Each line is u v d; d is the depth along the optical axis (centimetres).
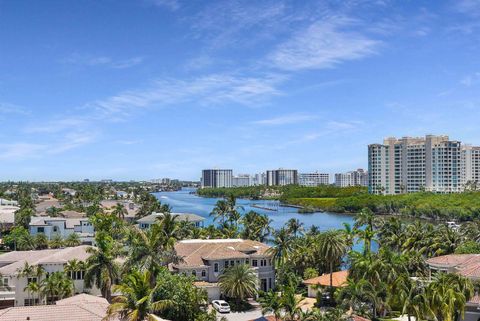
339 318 6775
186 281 7500
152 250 7481
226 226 15775
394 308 7756
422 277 8656
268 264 9981
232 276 8612
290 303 7150
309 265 10725
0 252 14538
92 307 5841
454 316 5894
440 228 13350
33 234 15650
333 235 8962
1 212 19350
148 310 5428
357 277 7831
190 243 10262
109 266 7744
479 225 16925
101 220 15850
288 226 14488
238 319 7931
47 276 8394
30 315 5234
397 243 12762
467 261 8094
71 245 14312
